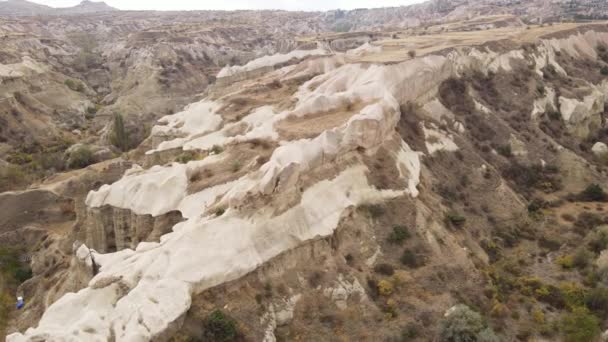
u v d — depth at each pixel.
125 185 40.94
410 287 33.66
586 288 37.22
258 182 32.81
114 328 25.19
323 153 37.28
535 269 40.59
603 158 60.44
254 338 27.28
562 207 50.03
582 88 70.00
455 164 50.22
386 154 42.03
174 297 26.19
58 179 60.00
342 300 31.47
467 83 63.81
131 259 30.31
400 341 29.89
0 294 41.34
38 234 51.03
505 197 48.47
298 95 58.72
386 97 45.88
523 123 60.91
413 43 78.62
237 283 29.06
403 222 37.81
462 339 29.28
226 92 72.12
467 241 40.88
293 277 31.45
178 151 54.34
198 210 37.25
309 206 34.16
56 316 26.30
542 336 32.78
